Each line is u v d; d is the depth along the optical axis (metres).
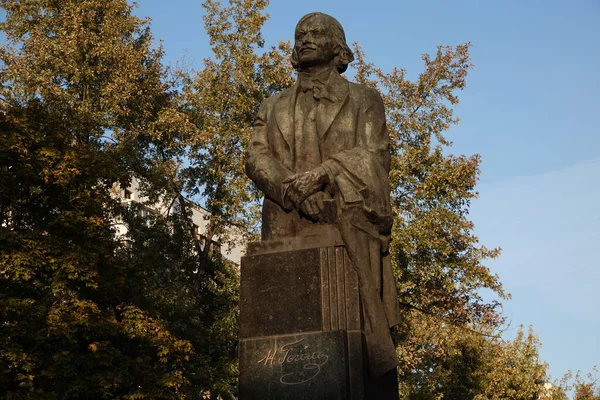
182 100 25.11
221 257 24.77
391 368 7.40
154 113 25.19
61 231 16.62
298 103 8.26
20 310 14.88
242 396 7.34
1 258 15.30
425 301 23.66
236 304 23.09
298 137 8.10
